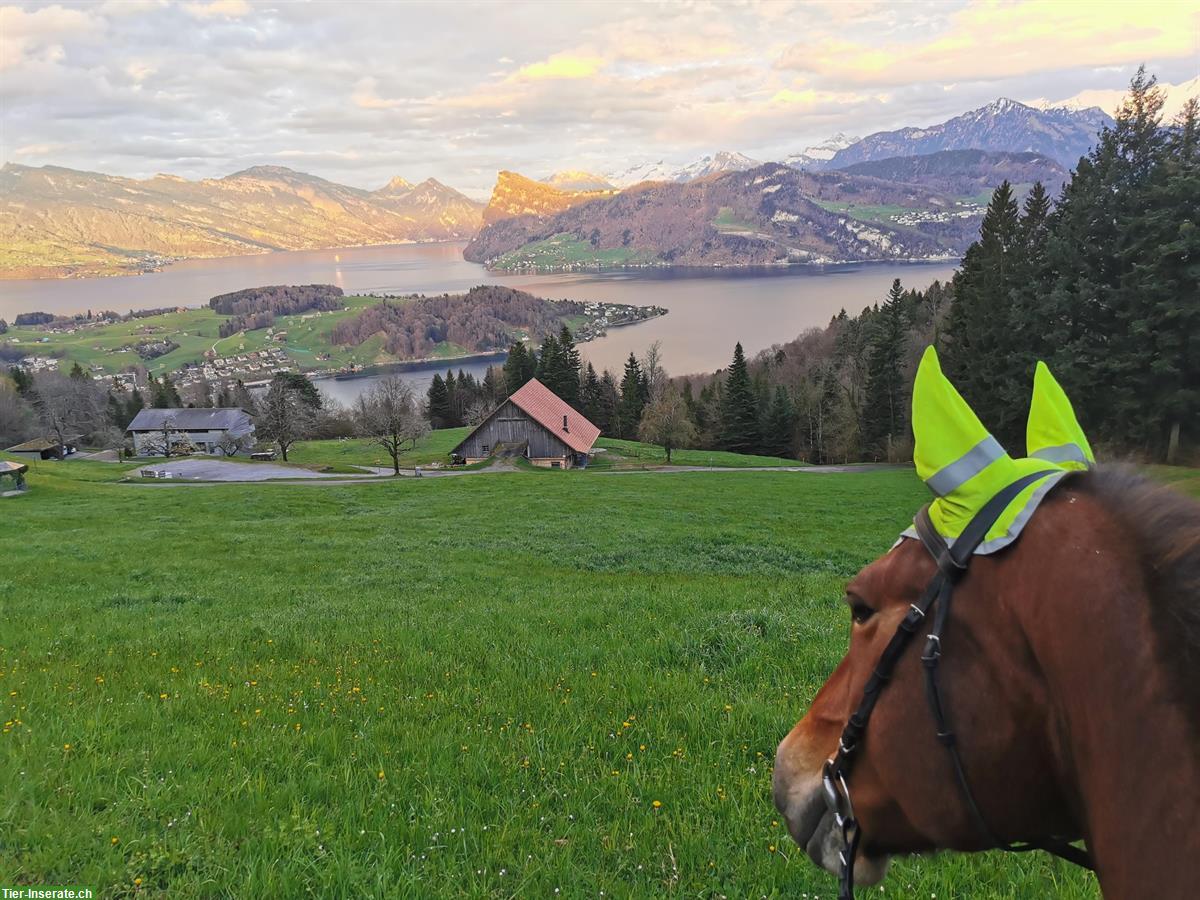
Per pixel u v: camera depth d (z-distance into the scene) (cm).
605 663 805
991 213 5300
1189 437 3253
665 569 1942
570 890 356
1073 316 3941
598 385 10981
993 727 131
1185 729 109
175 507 4084
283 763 527
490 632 1008
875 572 155
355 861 383
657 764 505
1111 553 122
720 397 9188
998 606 131
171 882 371
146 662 884
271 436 8594
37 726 604
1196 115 3800
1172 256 3291
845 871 156
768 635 871
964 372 5216
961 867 365
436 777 492
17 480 5116
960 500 138
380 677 788
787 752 179
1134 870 111
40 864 385
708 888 359
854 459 7919
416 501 4181
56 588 1609
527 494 4475
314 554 2192
